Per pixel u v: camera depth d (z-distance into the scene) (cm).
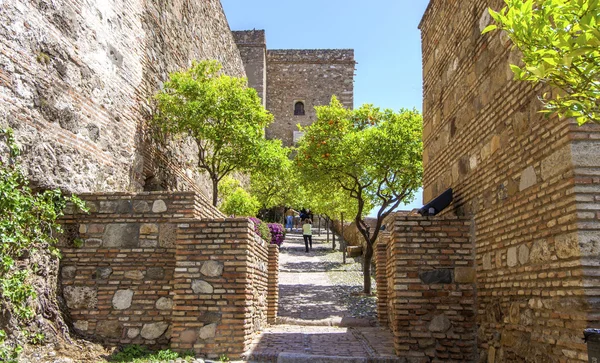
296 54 3766
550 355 469
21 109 629
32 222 576
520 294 537
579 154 441
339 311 1142
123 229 714
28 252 621
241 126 1112
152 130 1068
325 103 3719
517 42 326
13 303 542
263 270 903
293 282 1541
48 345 609
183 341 657
